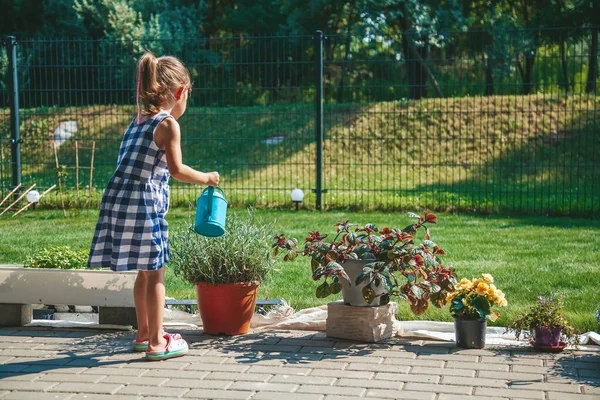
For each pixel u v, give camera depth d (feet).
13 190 33.04
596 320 13.93
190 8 79.61
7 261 22.48
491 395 11.25
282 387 11.66
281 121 52.21
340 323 14.60
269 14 85.05
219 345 14.24
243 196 37.17
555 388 11.57
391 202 36.42
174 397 11.21
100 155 49.21
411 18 59.26
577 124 50.31
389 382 11.89
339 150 47.98
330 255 14.53
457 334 14.02
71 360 13.20
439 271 14.30
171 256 15.57
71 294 15.47
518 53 47.67
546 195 42.16
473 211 34.94
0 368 12.69
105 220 13.07
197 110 53.36
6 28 76.18
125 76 65.46
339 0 66.90
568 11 64.95
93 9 70.85
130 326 15.57
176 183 42.24
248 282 14.92
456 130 49.60
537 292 18.07
